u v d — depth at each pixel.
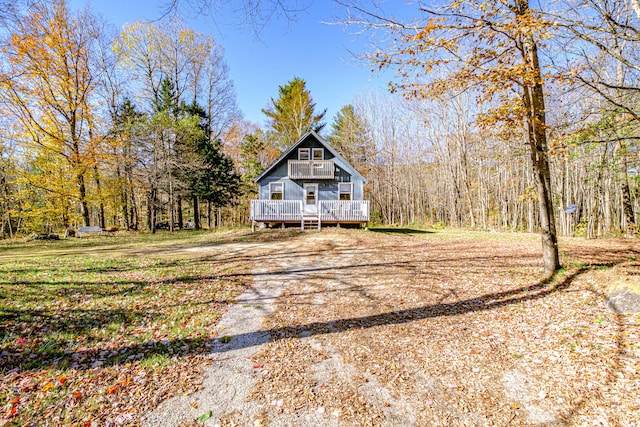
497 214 26.97
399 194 33.91
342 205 16.69
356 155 33.72
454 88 5.88
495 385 3.21
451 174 25.05
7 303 5.29
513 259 8.94
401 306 5.66
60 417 2.77
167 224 31.09
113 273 7.75
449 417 2.78
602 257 8.08
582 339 3.90
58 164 17.58
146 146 21.11
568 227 17.44
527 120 5.96
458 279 7.15
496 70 5.11
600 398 2.83
